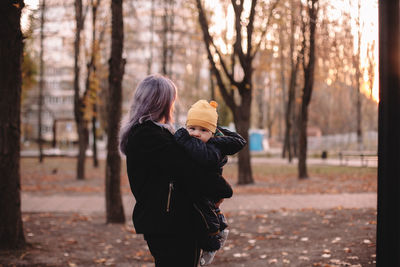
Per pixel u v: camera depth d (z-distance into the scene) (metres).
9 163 5.92
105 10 20.45
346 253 5.65
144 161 2.24
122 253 6.46
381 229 2.37
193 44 27.83
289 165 28.20
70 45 20.95
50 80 73.56
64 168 26.09
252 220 8.84
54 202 12.03
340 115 57.31
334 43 12.37
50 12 16.28
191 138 2.23
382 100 2.38
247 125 16.25
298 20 16.31
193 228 2.24
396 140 2.33
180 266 2.22
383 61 2.38
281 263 5.48
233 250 6.44
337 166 24.70
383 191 2.36
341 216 8.57
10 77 5.78
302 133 18.30
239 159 16.56
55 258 5.88
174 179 2.24
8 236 5.99
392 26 2.36
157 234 2.20
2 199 5.95
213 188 2.18
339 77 15.75
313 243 6.52
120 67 8.55
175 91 2.47
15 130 5.92
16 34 5.76
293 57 21.81
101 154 46.62
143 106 2.38
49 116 76.69
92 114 22.16
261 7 15.09
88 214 10.03
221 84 16.11
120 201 8.86
